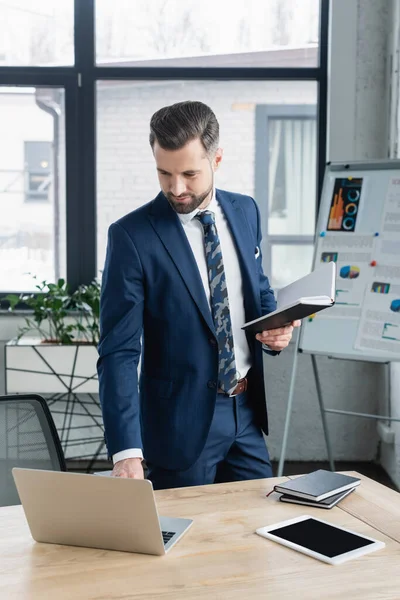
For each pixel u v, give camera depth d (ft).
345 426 14.40
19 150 14.14
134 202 14.33
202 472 6.70
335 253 11.50
